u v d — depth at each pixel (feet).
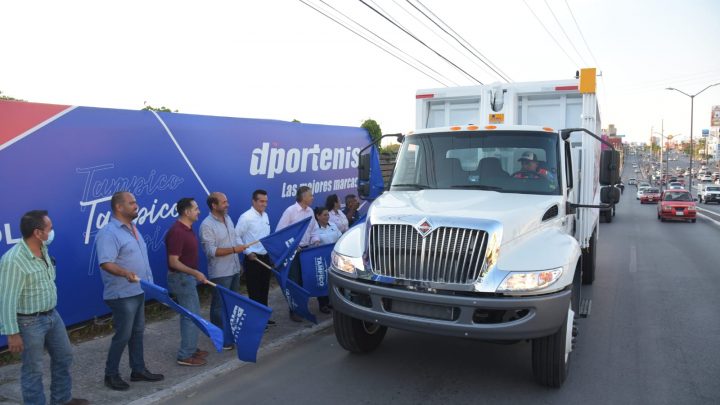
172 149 24.06
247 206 28.63
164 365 17.52
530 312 14.01
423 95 27.66
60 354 13.71
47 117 19.08
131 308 15.24
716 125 346.13
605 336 21.21
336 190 36.76
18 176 18.21
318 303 26.02
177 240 16.69
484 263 14.14
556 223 17.22
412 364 18.02
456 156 19.74
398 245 15.11
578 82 24.08
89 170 20.44
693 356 18.81
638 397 15.35
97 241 14.96
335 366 17.87
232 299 16.58
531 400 15.14
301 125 32.94
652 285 31.01
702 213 100.94
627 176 417.90
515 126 19.85
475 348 19.62
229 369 17.48
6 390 15.16
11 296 12.28
